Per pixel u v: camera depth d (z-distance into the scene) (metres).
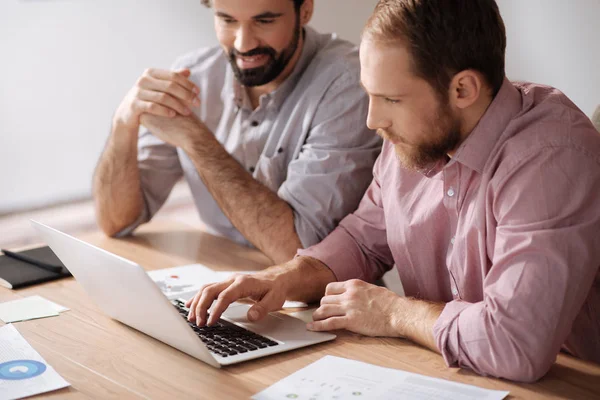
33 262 1.78
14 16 3.24
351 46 2.09
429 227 1.50
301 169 1.95
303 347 1.33
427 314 1.32
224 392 1.16
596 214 1.21
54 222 3.40
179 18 3.58
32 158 3.43
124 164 2.08
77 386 1.18
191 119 2.01
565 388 1.18
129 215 2.09
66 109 3.47
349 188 1.93
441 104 1.26
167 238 2.07
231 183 1.96
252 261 1.89
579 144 1.24
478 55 1.24
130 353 1.30
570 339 1.41
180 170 2.29
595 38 2.51
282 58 1.97
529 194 1.23
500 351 1.19
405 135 1.30
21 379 1.20
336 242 1.68
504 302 1.20
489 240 1.34
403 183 1.55
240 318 1.45
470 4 1.22
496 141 1.31
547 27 2.62
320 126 1.97
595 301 1.38
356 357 1.28
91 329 1.41
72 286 1.66
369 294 1.40
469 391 1.14
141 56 3.57
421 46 1.21
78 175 3.58
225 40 1.96
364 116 1.96
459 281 1.46
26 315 1.48
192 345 1.25
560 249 1.18
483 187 1.33
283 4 1.91
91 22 3.42
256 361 1.27
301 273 1.56
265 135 2.10
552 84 2.65
